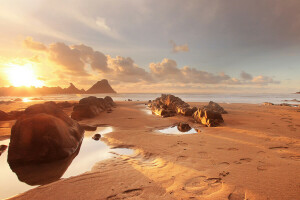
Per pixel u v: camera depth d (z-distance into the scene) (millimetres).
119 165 4691
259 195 2941
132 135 8203
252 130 8688
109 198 3004
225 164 4445
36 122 5539
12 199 3086
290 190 3076
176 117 14477
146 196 3033
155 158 5156
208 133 8445
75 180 3754
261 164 4375
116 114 16328
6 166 4863
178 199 2904
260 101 37312
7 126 10531
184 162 4688
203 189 3217
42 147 5246
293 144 6160
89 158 5387
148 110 20344
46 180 4051
